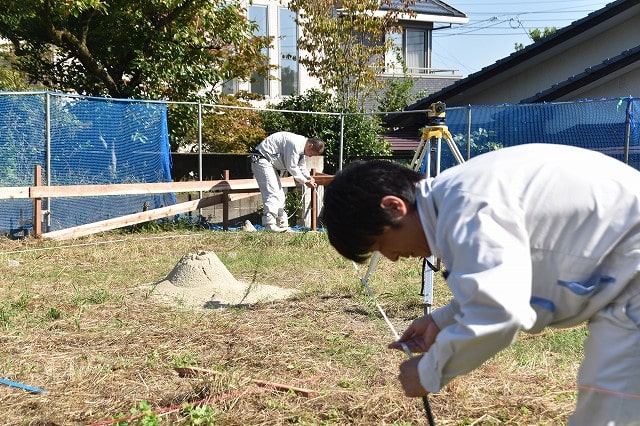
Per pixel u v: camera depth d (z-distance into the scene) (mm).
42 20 12656
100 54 13906
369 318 5660
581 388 1942
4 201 10031
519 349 4656
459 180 1860
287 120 15984
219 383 3867
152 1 12727
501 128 12070
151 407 3643
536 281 1860
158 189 10891
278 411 3598
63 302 6074
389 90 20125
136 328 5254
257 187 12273
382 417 3510
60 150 10250
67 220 10453
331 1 17062
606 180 1838
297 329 5234
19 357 4504
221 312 5832
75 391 3908
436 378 1804
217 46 14547
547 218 1795
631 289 1821
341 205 1961
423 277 5402
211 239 10336
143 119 11141
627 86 14273
